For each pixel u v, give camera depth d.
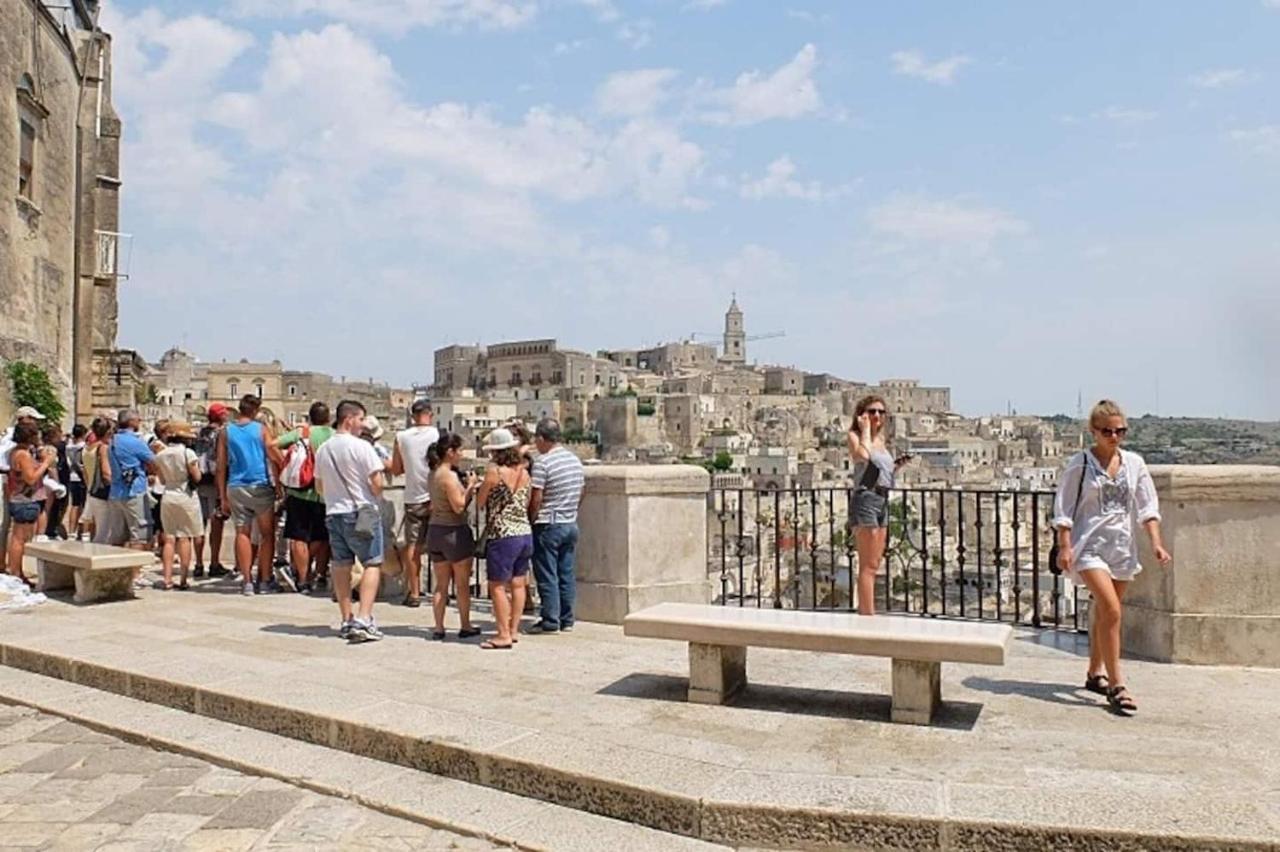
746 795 5.12
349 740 6.47
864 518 8.78
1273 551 7.88
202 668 7.97
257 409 12.31
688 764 5.61
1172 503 8.04
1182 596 8.01
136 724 7.11
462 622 9.26
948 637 6.27
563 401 167.38
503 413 165.25
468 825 5.30
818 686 7.37
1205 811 4.83
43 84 25.42
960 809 4.89
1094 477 6.91
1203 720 6.44
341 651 8.62
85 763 6.49
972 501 26.22
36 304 25.12
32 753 6.70
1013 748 5.86
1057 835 4.67
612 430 146.12
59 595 11.86
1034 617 9.62
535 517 9.46
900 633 6.40
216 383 111.75
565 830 5.22
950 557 21.67
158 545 14.09
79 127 29.91
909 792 5.13
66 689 8.09
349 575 9.15
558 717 6.55
